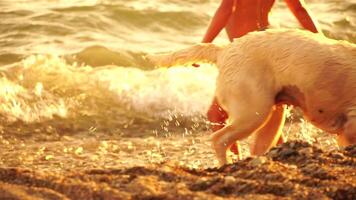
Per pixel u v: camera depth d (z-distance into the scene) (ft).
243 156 38.83
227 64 32.55
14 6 72.02
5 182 24.63
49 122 48.34
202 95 52.60
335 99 31.76
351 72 31.71
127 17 69.72
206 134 47.19
